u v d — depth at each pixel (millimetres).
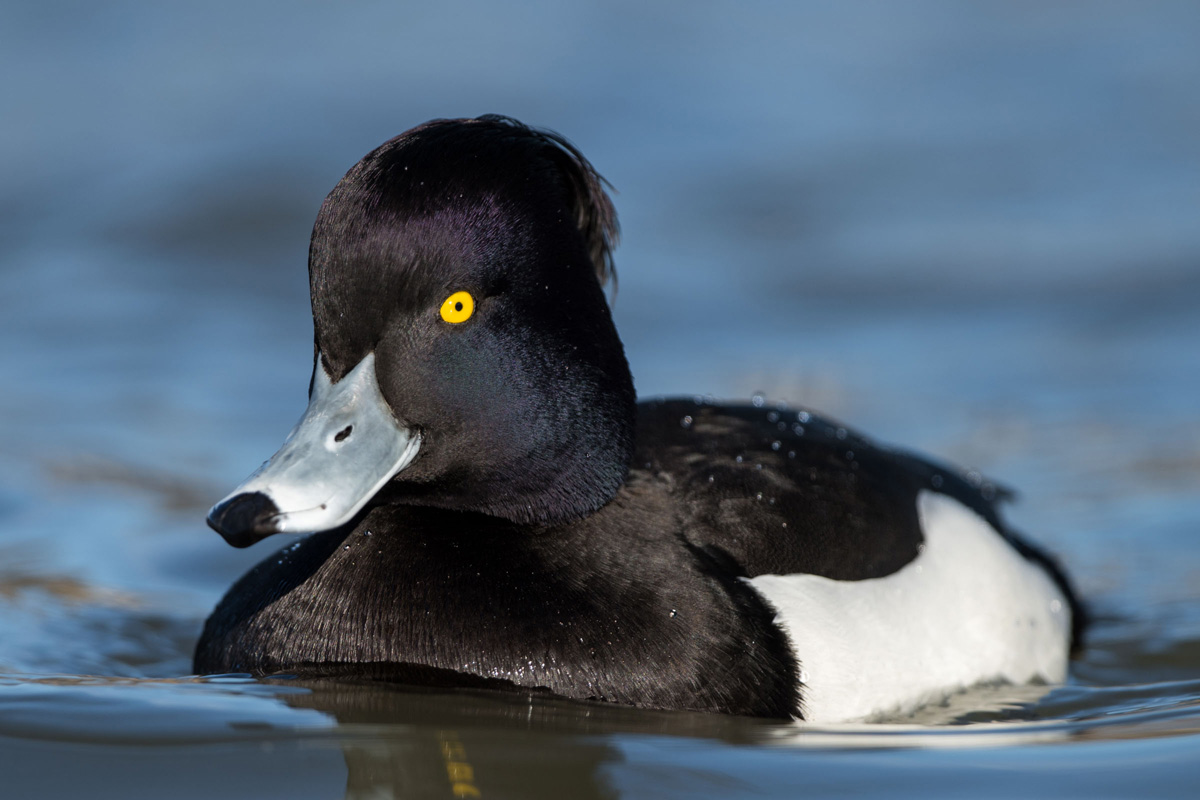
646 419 6160
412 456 5129
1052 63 18219
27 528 8055
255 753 4352
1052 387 10594
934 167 15430
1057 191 14789
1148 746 4625
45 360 10844
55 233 13594
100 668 5906
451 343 5090
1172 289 12367
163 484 8797
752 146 15898
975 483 7344
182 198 14070
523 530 5375
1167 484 8930
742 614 5242
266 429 9688
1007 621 6133
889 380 10750
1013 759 4496
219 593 7352
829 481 5980
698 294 12477
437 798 4094
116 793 4031
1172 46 18578
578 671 5008
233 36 17984
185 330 11547
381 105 16219
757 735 4754
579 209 5719
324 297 5027
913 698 5543
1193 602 7355
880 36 19047
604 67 17594
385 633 5105
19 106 16047
